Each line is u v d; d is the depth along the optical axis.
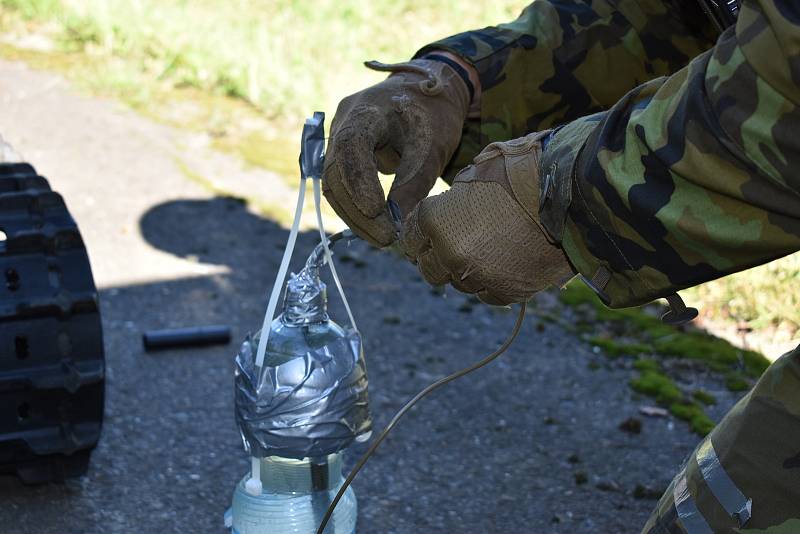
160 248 4.31
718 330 3.83
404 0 7.32
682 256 1.43
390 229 1.65
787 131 1.29
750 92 1.32
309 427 1.68
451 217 1.58
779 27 1.28
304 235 4.50
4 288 2.50
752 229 1.37
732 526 1.57
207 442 3.01
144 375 3.38
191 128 5.60
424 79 1.79
